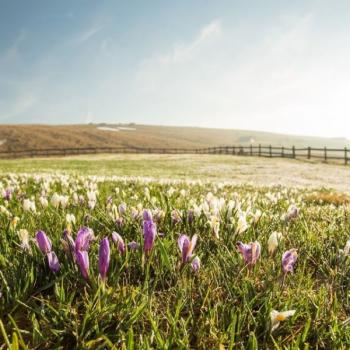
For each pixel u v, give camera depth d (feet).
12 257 8.16
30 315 6.32
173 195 18.62
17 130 495.00
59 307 6.13
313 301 7.06
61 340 5.77
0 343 5.67
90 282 6.80
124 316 6.23
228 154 257.75
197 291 7.49
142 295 6.65
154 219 10.75
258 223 11.68
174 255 8.52
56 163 157.48
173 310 6.73
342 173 110.01
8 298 6.56
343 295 7.67
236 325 6.32
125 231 9.87
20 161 188.14
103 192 20.86
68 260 7.41
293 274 8.24
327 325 6.52
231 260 8.32
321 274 9.12
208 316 6.38
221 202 12.03
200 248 9.22
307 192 36.73
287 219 12.59
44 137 481.05
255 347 5.49
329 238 11.50
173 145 587.68
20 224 10.47
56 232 9.16
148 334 5.85
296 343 5.55
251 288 7.13
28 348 5.61
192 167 132.46
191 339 6.05
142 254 7.84
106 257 6.41
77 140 494.59
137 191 23.76
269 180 79.25
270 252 8.03
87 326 5.98
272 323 5.93
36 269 7.30
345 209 19.67
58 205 12.54
